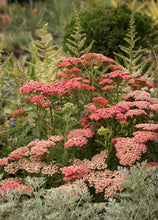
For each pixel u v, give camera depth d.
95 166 2.10
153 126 2.13
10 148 2.80
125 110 2.27
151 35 3.79
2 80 3.57
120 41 3.71
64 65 2.57
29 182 2.02
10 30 9.89
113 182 1.97
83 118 2.31
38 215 1.79
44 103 2.38
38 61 2.91
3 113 3.01
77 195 1.83
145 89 2.75
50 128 2.52
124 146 2.06
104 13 3.96
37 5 10.76
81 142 2.07
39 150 2.08
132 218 1.75
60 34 7.43
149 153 2.38
